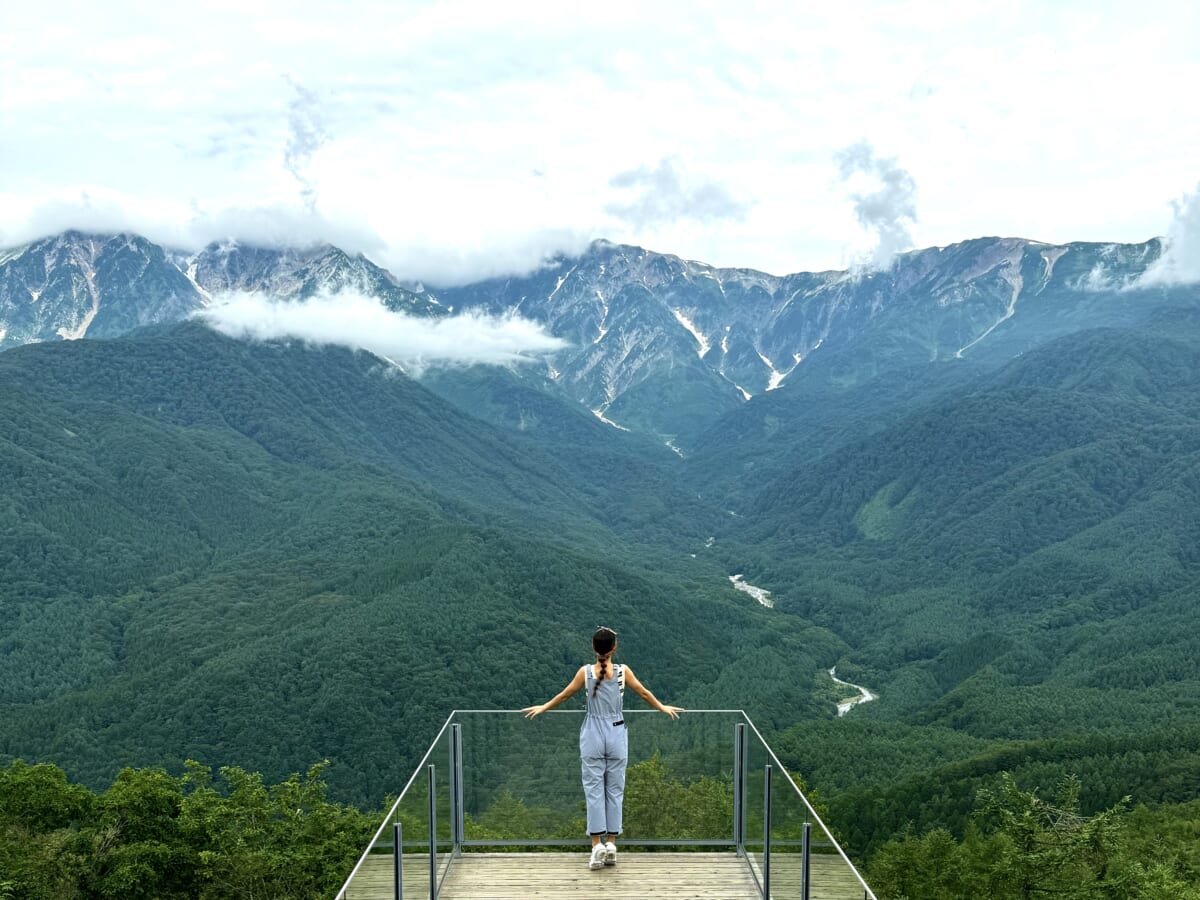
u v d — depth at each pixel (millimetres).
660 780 8273
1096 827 27328
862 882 5289
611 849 7996
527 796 8273
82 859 24219
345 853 26094
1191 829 47312
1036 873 27531
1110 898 26109
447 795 8023
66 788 28297
